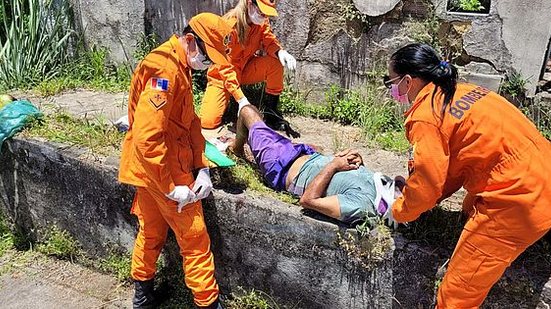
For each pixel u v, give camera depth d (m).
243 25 3.99
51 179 3.92
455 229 2.87
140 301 3.44
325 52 4.51
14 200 4.20
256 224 3.24
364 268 2.98
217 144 3.89
